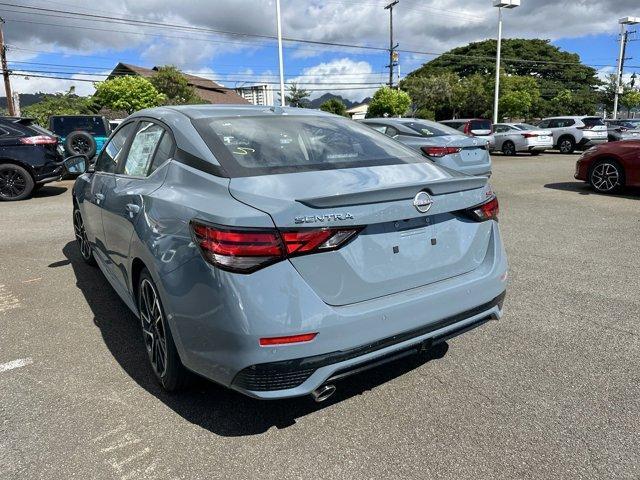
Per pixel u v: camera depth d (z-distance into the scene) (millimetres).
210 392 2928
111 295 4535
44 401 2842
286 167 2672
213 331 2262
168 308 2500
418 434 2533
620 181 9672
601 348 3408
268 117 3281
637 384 2953
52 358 3352
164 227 2578
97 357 3363
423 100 58031
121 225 3199
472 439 2488
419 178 2742
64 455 2391
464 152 9383
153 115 3443
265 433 2557
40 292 4621
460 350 3416
